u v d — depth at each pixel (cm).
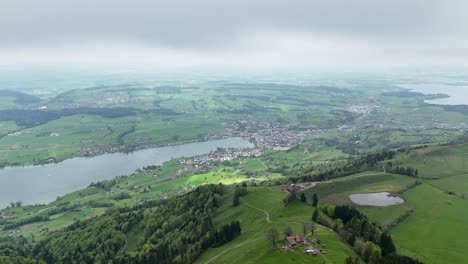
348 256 16388
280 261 16262
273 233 18612
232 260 18012
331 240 18262
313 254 16400
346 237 18788
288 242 17850
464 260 19088
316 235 18975
